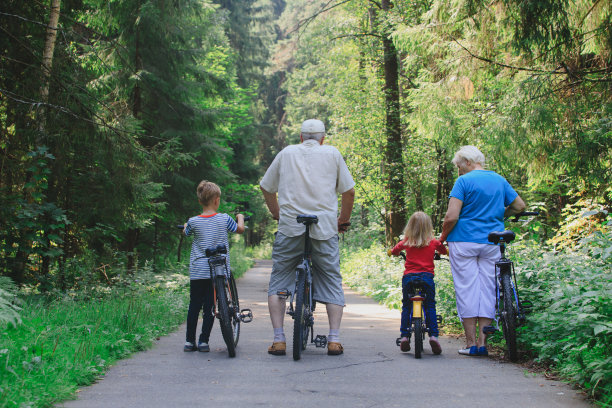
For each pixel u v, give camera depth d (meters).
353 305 11.73
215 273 5.74
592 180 8.41
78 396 4.05
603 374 3.88
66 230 11.57
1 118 9.94
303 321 5.61
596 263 6.27
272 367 5.11
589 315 4.46
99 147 10.80
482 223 5.87
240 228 6.25
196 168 17.81
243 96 31.64
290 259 5.82
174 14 15.42
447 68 9.95
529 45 8.15
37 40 10.35
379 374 4.81
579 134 8.36
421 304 5.68
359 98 19.94
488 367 5.11
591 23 8.30
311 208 5.70
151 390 4.25
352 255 23.70
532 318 5.39
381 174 18.69
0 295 4.77
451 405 3.83
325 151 5.81
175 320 8.34
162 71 16.38
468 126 10.09
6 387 3.74
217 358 5.58
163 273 14.45
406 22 16.50
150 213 13.83
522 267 6.69
